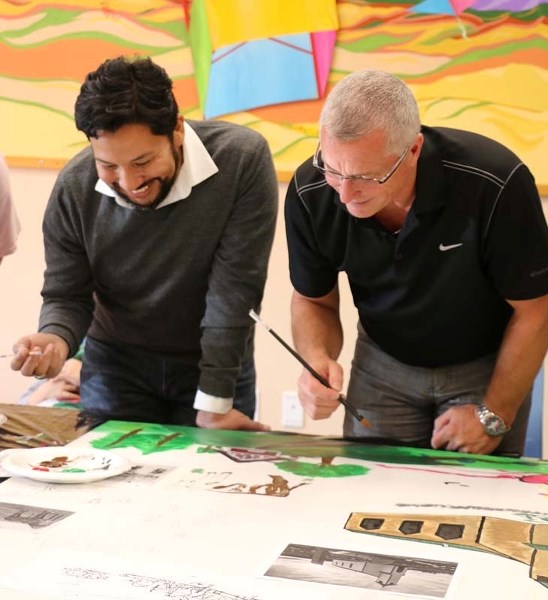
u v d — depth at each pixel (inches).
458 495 50.8
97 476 51.4
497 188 56.9
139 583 38.0
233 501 48.8
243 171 67.6
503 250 58.0
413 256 60.3
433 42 105.2
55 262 70.9
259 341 115.3
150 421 77.9
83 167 67.9
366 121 51.1
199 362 72.8
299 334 68.1
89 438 61.8
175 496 49.4
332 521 45.8
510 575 39.1
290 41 108.1
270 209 69.1
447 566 39.9
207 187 66.8
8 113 116.0
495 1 103.0
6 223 74.3
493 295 62.4
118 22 112.4
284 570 39.4
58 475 50.9
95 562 40.1
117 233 68.4
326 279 67.2
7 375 121.5
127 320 73.9
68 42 113.7
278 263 113.3
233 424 69.0
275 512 47.1
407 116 52.9
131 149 58.4
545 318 60.4
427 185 56.7
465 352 66.5
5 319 120.9
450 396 68.4
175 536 43.3
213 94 111.1
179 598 36.6
